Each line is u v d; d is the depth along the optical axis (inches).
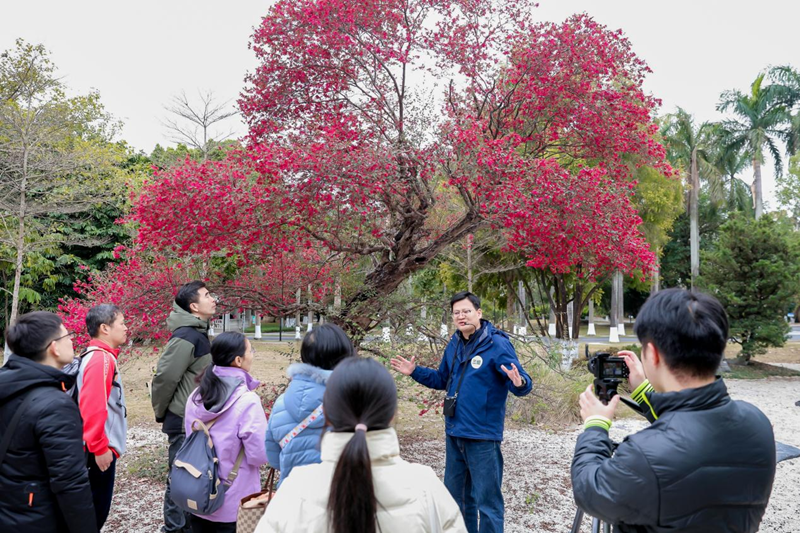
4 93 502.6
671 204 580.1
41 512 87.4
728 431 53.9
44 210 499.8
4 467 86.2
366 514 50.0
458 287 645.9
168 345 143.6
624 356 75.9
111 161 598.5
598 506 56.0
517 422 320.8
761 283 605.9
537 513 179.5
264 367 508.1
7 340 94.7
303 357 100.8
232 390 110.5
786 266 605.6
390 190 224.2
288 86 242.4
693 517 52.6
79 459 89.4
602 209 210.4
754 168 1186.6
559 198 197.0
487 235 487.8
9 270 636.1
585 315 1856.5
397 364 149.6
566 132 269.0
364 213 212.4
